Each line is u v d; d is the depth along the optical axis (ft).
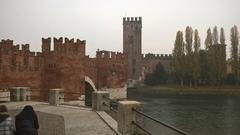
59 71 175.22
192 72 390.21
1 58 145.07
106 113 79.71
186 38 394.93
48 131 58.54
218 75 382.63
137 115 50.08
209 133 140.97
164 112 209.97
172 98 325.01
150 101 289.74
